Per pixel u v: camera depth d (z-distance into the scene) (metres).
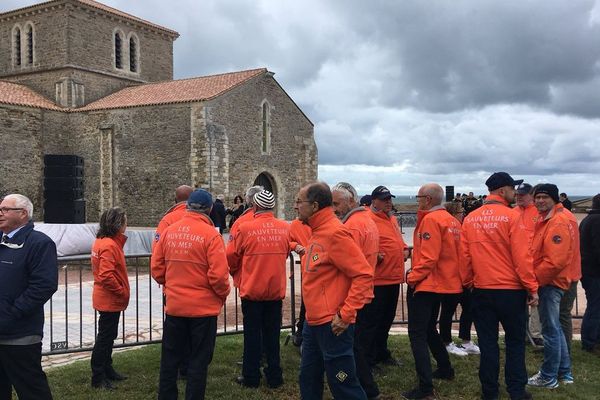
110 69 32.44
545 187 5.64
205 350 4.82
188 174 26.48
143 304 10.30
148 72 35.34
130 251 15.52
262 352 6.34
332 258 4.11
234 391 5.45
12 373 4.16
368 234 4.93
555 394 5.33
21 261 4.14
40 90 31.25
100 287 5.50
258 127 29.83
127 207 28.06
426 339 5.36
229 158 27.56
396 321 8.38
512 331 5.12
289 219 32.38
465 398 5.30
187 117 26.50
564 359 5.70
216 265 4.77
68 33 30.19
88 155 29.09
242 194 28.47
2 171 26.30
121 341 7.55
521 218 5.09
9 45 32.47
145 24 34.56
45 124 28.33
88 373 5.97
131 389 5.51
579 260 6.21
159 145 27.23
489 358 5.14
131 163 27.95
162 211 27.16
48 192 18.22
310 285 4.23
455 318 8.91
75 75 30.47
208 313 4.80
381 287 5.77
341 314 3.99
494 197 5.33
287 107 32.28
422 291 5.32
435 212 5.38
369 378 5.11
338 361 4.11
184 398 5.25
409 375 5.93
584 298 11.12
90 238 16.05
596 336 6.75
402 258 6.00
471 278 5.33
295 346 7.06
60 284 12.92
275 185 31.34
